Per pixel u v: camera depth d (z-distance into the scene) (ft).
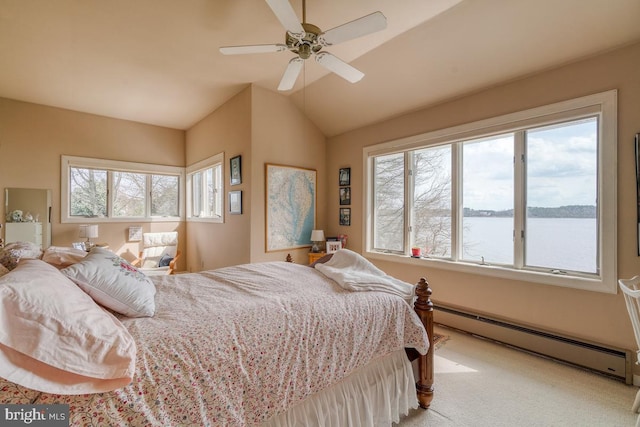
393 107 11.35
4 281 2.59
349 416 4.55
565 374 7.14
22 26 7.93
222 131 13.73
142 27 8.02
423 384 5.80
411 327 5.45
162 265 15.14
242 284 5.87
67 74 10.76
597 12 6.44
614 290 6.90
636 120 6.64
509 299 8.69
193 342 3.39
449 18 7.62
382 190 12.67
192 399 3.04
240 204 12.23
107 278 3.92
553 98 7.82
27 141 13.33
